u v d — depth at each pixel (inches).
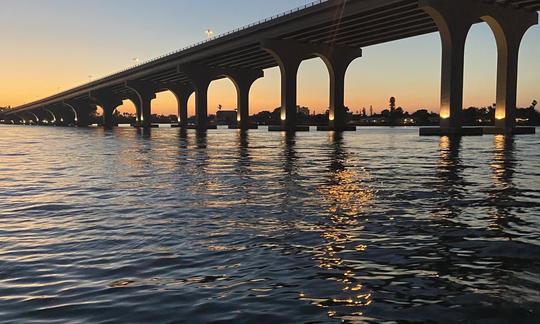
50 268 289.7
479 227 392.8
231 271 278.8
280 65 4094.5
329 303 226.8
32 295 243.0
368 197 566.9
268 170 927.0
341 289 245.6
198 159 1243.2
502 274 268.4
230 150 1664.6
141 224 418.3
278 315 213.2
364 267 283.3
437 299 230.8
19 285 258.5
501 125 3065.9
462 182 711.1
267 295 238.4
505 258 300.2
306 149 1699.1
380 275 268.1
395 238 355.6
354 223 412.8
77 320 211.2
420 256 306.0
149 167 1018.7
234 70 5556.1
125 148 1851.6
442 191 615.2
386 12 3088.1
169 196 592.1
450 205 504.7
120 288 252.1
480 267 281.7
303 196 580.1
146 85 6934.1
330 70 4293.8
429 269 278.4
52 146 2086.6
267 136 3329.2
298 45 4077.3
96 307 225.8
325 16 3363.7
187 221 429.4
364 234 369.7
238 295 239.0
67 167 1052.5
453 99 2723.9
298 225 405.7
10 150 1784.0
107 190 658.8
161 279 266.1
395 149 1654.8
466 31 2726.4
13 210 503.8
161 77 6579.7
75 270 285.1
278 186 680.4
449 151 1518.2
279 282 257.8
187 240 355.9
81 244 349.1
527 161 1104.2
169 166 1037.2
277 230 386.6
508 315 210.8
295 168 966.4
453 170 900.0
